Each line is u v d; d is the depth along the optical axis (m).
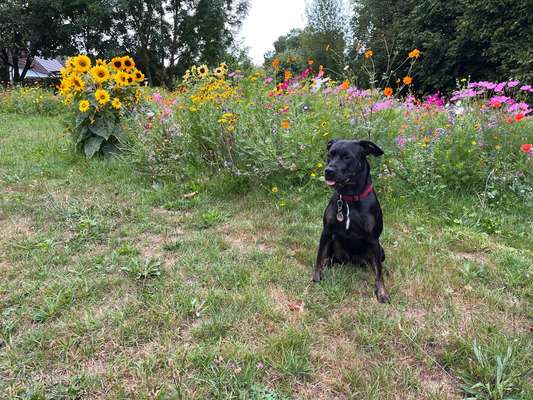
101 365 2.19
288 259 3.51
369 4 26.20
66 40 29.33
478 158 5.22
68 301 2.72
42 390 1.98
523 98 7.71
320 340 2.43
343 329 2.56
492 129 5.57
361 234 3.10
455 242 3.96
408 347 2.40
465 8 19.70
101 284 2.94
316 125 5.21
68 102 6.46
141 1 26.59
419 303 2.88
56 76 26.80
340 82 7.23
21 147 7.27
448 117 6.01
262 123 5.41
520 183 5.06
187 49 30.48
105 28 27.86
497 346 2.33
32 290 2.85
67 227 3.98
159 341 2.36
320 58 27.83
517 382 2.10
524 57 17.45
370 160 5.11
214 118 5.38
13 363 2.17
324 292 2.95
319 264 3.15
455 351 2.32
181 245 3.67
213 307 2.70
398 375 2.16
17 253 3.39
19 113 12.84
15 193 4.85
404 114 6.25
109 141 6.55
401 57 23.16
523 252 3.76
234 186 5.17
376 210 3.13
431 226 4.33
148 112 6.12
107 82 6.50
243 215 4.49
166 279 3.08
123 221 4.21
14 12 26.94
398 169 5.07
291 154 4.97
